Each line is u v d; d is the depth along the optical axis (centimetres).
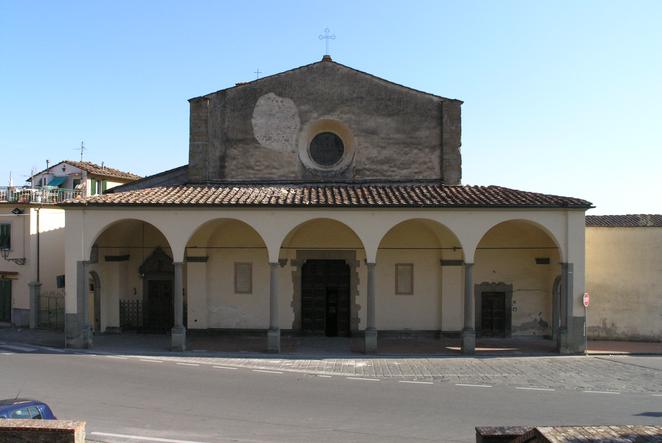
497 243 2702
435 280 2694
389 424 1348
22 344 2508
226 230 2733
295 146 2714
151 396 1586
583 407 1520
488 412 1461
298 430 1295
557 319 2606
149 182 2852
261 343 2552
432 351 2397
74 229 2405
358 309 2697
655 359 2269
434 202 2323
